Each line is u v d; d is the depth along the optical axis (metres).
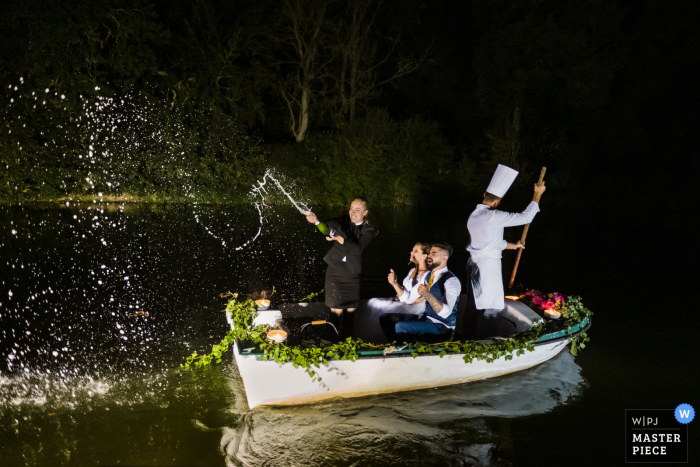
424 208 19.30
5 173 16.52
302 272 8.30
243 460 3.24
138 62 17.39
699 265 9.29
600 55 21.28
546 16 21.73
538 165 22.80
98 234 11.41
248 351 3.72
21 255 9.03
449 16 25.97
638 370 4.72
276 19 20.75
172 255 9.35
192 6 19.14
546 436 3.63
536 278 8.35
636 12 23.09
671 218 15.88
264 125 23.09
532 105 22.95
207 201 18.72
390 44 24.81
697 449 3.53
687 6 21.80
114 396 4.03
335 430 3.60
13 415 3.73
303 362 3.69
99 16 16.75
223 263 8.83
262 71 19.80
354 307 4.61
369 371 3.94
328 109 22.88
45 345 5.07
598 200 20.19
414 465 3.26
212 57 19.16
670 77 22.00
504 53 21.52
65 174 17.45
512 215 4.69
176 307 6.34
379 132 19.81
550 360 4.84
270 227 13.22
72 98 16.83
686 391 4.32
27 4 15.57
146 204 17.75
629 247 11.05
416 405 3.96
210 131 19.12
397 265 8.91
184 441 3.43
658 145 22.28
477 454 3.39
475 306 4.86
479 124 26.12
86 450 3.31
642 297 7.25
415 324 4.27
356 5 20.56
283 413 3.80
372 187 19.84
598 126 22.80
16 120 16.55
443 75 25.98
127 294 6.86
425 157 21.00
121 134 18.05
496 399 4.10
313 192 19.77
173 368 4.55
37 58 16.19
